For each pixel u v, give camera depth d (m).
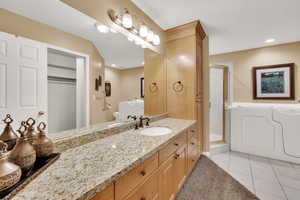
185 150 1.70
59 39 1.08
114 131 1.44
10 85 0.82
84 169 0.72
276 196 1.58
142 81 2.03
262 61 3.11
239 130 2.88
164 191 1.19
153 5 1.73
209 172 2.07
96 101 1.42
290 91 2.84
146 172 0.95
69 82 1.17
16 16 0.84
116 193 0.71
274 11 1.84
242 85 3.32
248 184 1.80
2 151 0.57
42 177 0.65
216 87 3.43
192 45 2.16
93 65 1.37
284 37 2.63
